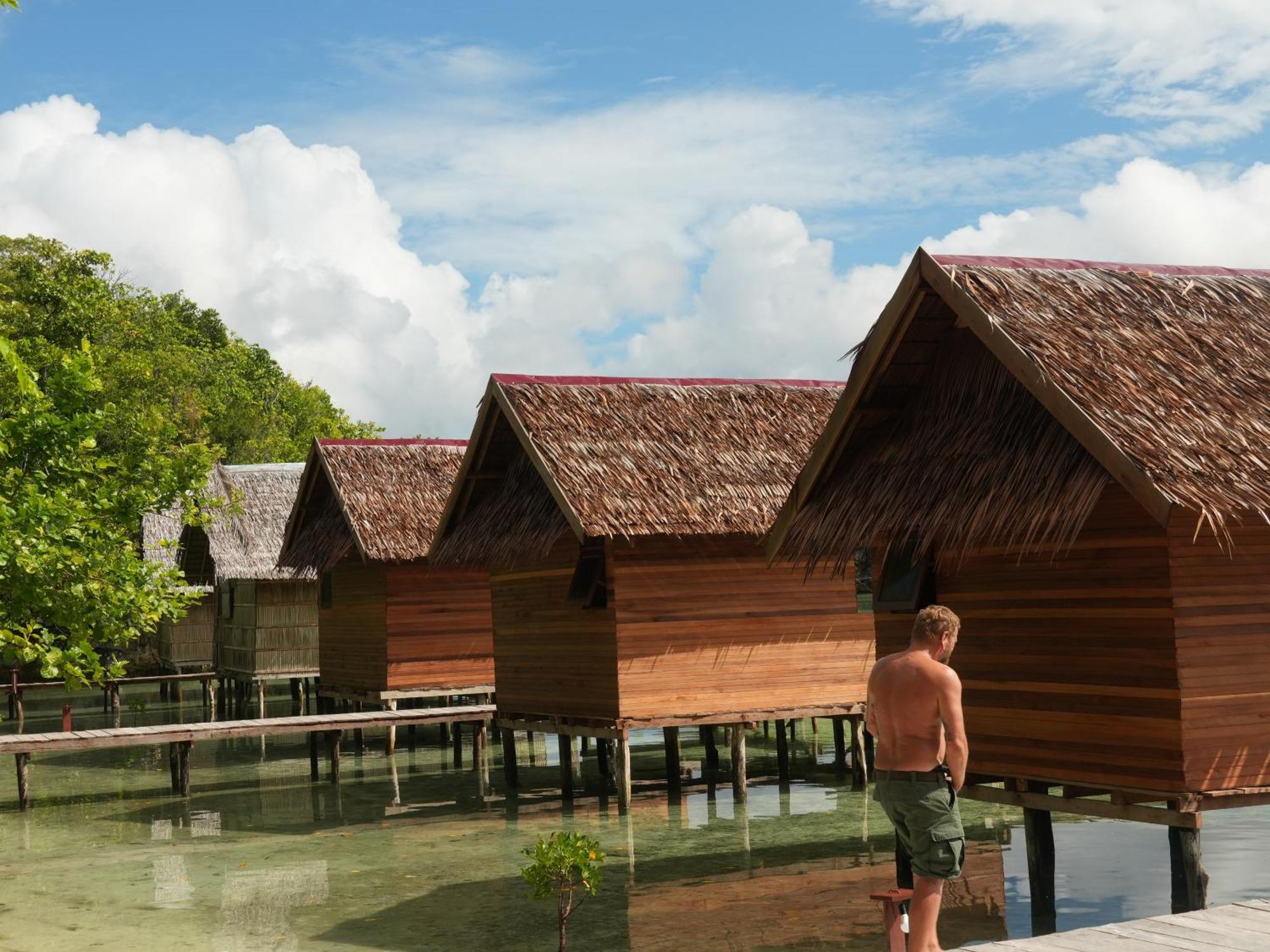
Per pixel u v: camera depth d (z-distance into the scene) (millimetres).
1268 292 11391
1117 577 9492
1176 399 9320
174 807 17359
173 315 59812
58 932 10438
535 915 10594
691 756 21281
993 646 10523
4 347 7520
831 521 11086
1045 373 9195
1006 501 9484
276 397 65375
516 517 16906
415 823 15477
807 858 12570
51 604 10656
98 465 11852
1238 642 9227
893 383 11117
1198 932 5867
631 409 16672
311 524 24969
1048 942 5797
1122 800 9484
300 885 12086
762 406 17531
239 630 29078
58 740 17359
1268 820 13406
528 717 17406
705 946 9492
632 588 15469
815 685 16344
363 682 22875
